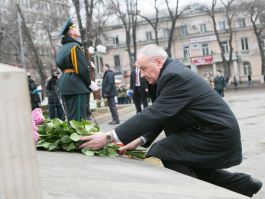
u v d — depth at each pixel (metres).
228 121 3.74
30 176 1.51
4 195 1.45
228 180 4.09
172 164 3.78
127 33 60.34
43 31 60.62
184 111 3.72
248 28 76.06
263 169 6.69
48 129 3.70
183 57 80.62
